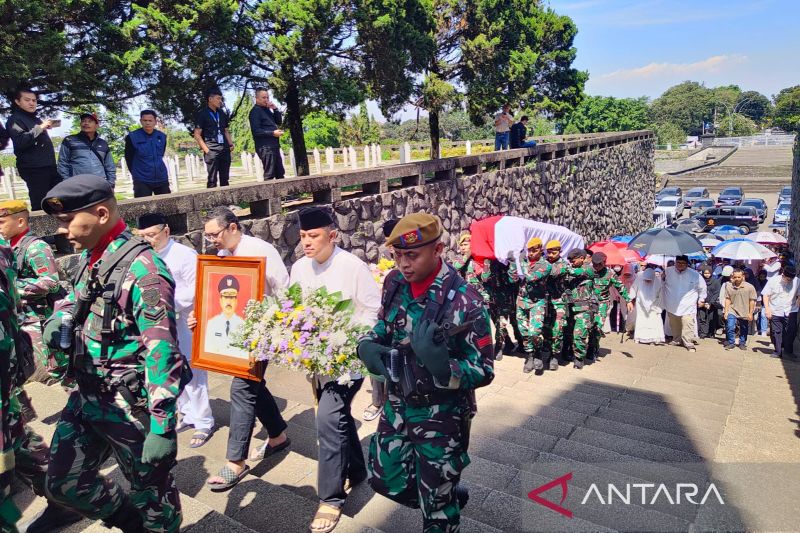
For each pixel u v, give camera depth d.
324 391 3.12
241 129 32.62
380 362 2.44
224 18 8.98
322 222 3.31
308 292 3.15
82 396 2.39
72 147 6.62
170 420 2.25
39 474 2.89
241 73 10.70
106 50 8.54
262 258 3.35
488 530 2.87
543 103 22.05
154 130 7.55
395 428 2.55
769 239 16.11
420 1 13.20
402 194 10.30
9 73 7.01
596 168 21.45
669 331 10.95
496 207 13.87
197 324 3.51
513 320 8.33
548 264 7.09
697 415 5.95
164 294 2.30
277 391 5.46
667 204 36.78
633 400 6.55
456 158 11.95
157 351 2.25
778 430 5.38
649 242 10.07
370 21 11.37
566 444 4.65
